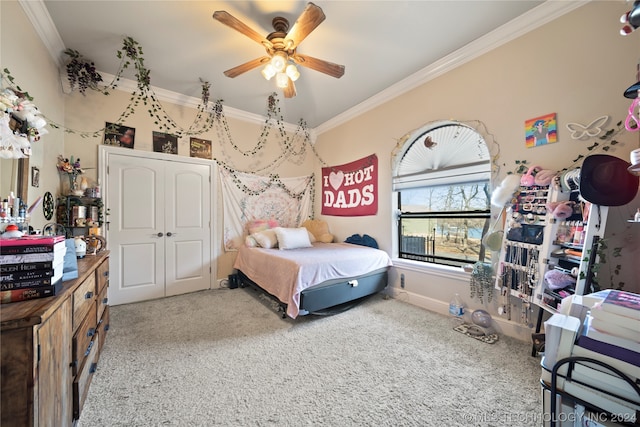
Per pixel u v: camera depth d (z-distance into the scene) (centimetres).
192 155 331
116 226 280
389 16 192
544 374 84
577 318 87
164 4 179
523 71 199
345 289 254
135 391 140
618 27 159
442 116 254
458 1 178
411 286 283
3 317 69
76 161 245
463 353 179
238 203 368
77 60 239
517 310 201
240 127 372
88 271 131
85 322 128
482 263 220
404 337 203
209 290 338
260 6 181
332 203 403
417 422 120
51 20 190
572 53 176
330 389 143
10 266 82
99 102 272
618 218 157
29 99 146
